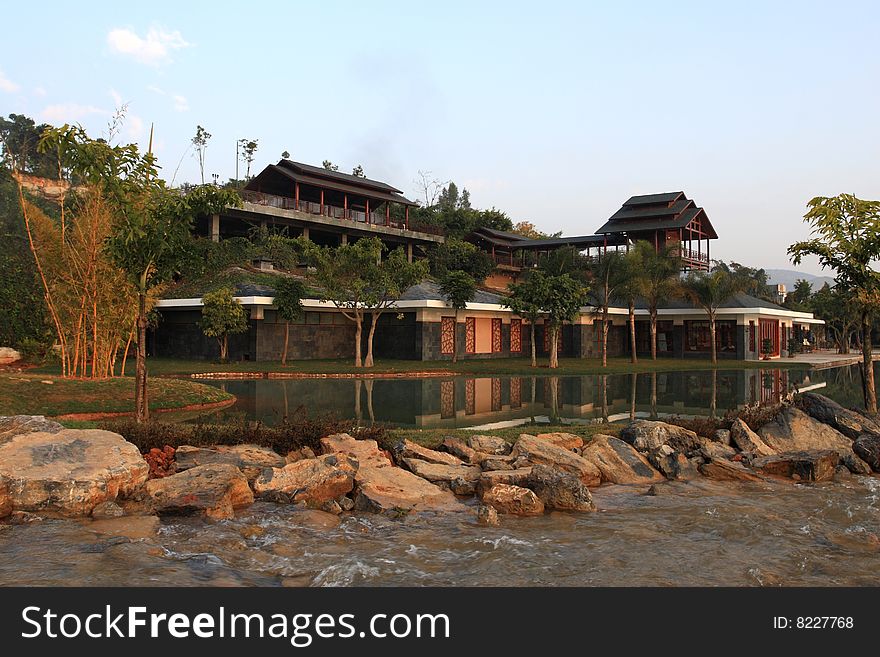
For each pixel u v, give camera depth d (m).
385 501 7.91
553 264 48.53
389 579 5.70
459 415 16.00
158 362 31.61
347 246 31.09
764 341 43.06
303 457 9.80
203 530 6.86
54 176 47.16
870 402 13.53
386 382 24.64
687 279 39.69
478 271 58.03
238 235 53.84
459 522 7.45
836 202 13.20
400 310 35.81
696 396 20.84
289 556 6.23
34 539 6.36
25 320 27.66
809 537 6.95
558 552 6.41
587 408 17.72
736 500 8.51
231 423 11.16
